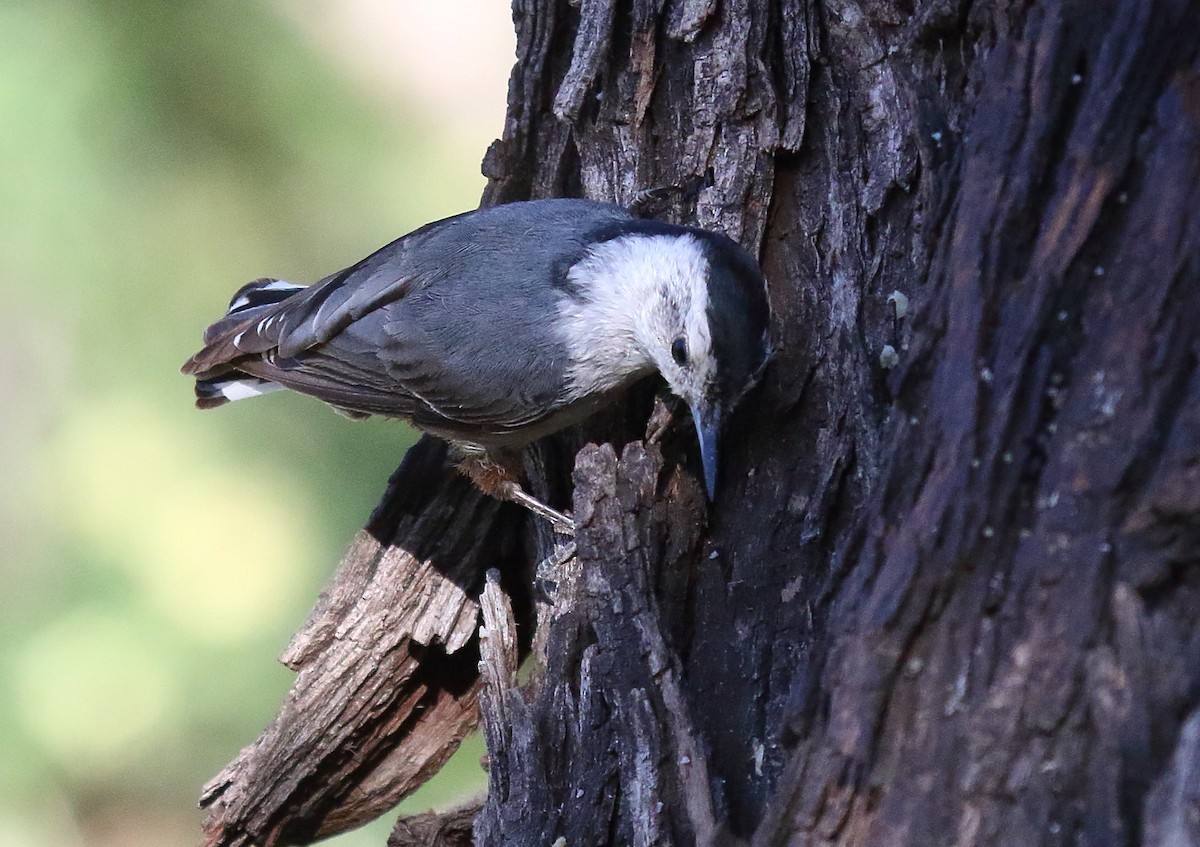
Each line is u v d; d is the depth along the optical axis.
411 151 12.42
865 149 6.52
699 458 6.89
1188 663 4.23
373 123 11.90
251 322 8.54
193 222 11.33
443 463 8.22
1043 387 4.57
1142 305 4.38
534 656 7.39
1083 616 4.36
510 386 7.67
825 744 4.73
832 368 6.48
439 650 8.22
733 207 6.91
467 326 7.70
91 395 11.50
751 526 6.48
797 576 6.28
